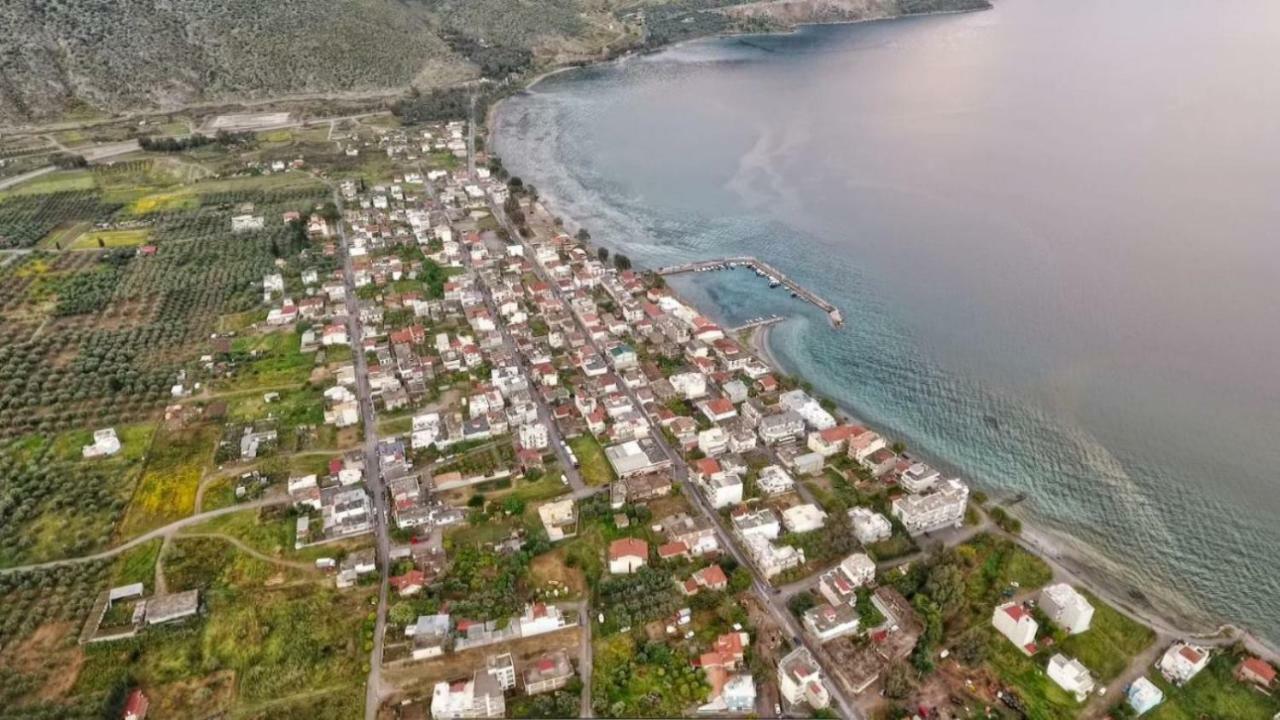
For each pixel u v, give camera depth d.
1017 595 179.12
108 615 173.00
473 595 177.38
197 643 167.38
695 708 154.38
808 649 165.75
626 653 165.00
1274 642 170.75
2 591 178.00
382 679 159.38
